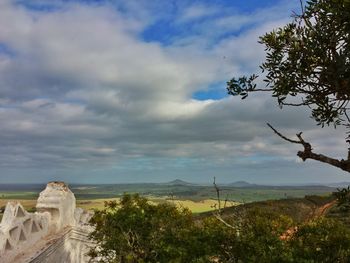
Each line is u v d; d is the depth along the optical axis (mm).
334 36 4902
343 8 4746
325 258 8531
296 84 5289
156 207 12477
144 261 11242
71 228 10547
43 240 9047
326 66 4969
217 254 9539
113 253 11984
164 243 10773
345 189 5324
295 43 5148
